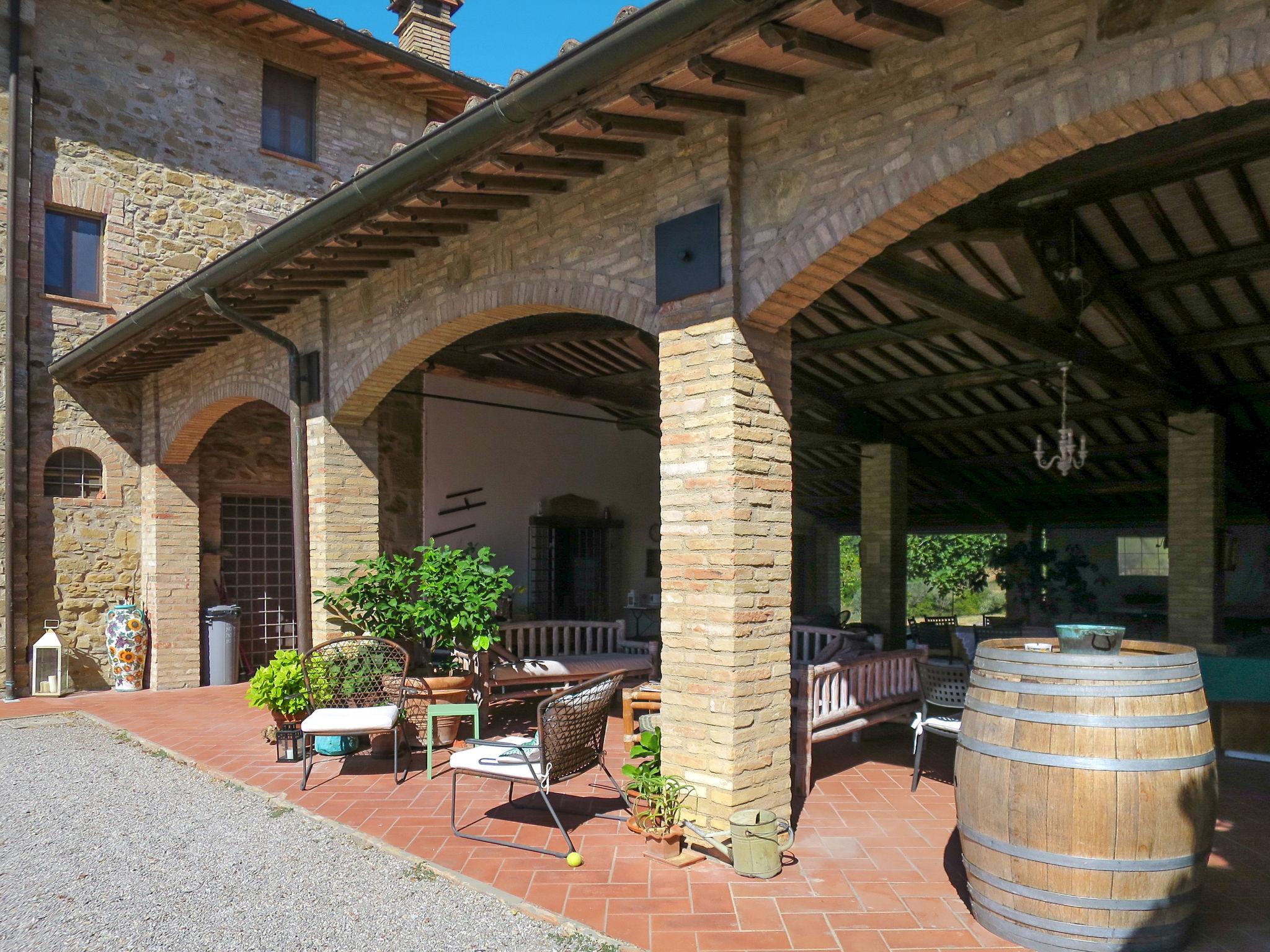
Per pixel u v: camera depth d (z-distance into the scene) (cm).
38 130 902
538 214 495
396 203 476
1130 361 788
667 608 414
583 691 422
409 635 623
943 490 1334
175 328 716
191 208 1016
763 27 314
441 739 600
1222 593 852
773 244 387
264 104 1095
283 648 1017
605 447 1123
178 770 564
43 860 402
